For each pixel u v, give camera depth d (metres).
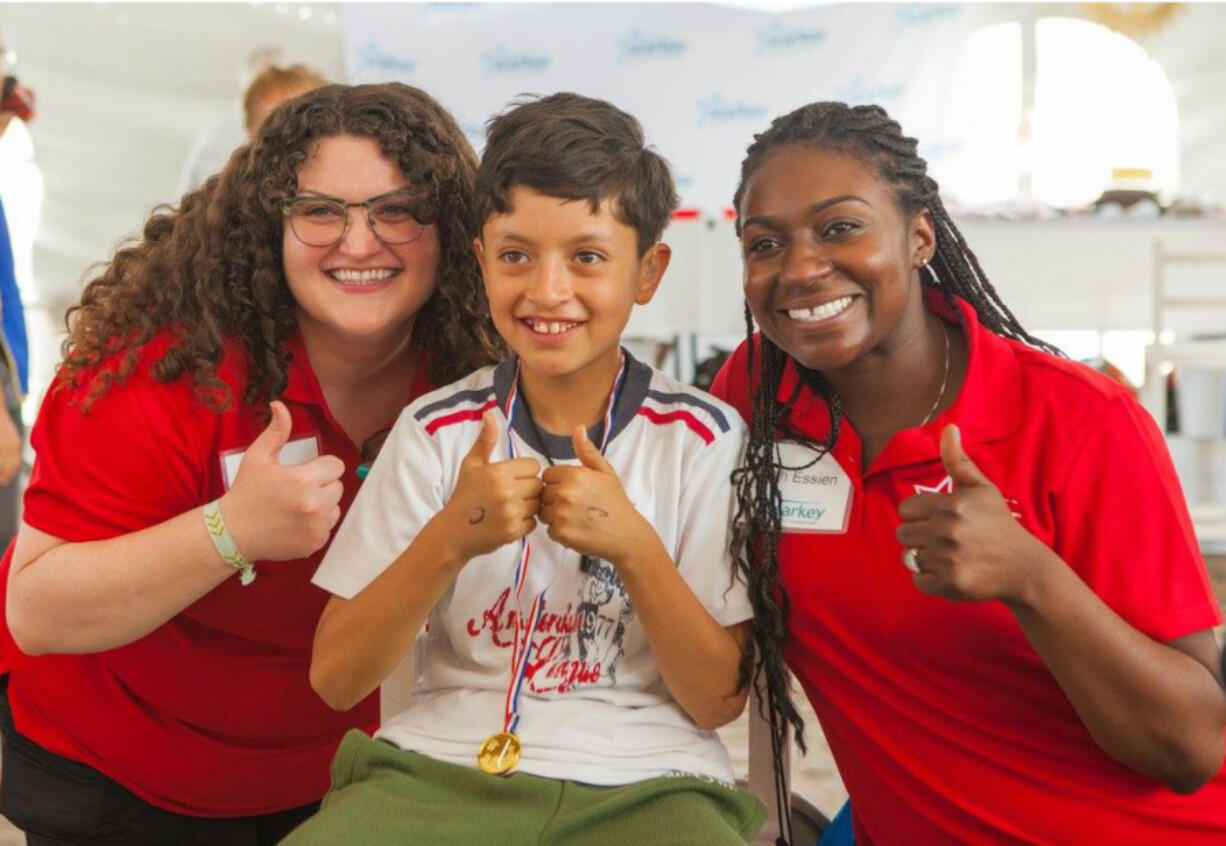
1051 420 1.25
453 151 1.46
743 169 1.32
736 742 2.73
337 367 1.51
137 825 1.60
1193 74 5.86
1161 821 1.23
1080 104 5.94
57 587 1.35
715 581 1.30
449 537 1.19
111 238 5.61
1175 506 1.22
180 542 1.31
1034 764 1.26
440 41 5.86
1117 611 1.21
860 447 1.32
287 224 1.40
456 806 1.22
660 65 5.92
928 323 1.36
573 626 1.31
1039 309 4.34
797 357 1.28
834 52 5.89
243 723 1.58
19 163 5.54
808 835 1.72
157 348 1.42
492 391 1.37
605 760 1.24
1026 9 5.90
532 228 1.25
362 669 1.25
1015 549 1.10
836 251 1.22
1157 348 4.32
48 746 1.56
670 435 1.34
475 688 1.31
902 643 1.28
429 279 1.46
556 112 1.30
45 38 5.51
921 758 1.30
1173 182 5.92
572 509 1.17
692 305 4.23
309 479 1.30
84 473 1.40
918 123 5.92
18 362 2.56
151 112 5.61
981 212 4.39
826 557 1.31
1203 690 1.17
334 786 1.32
